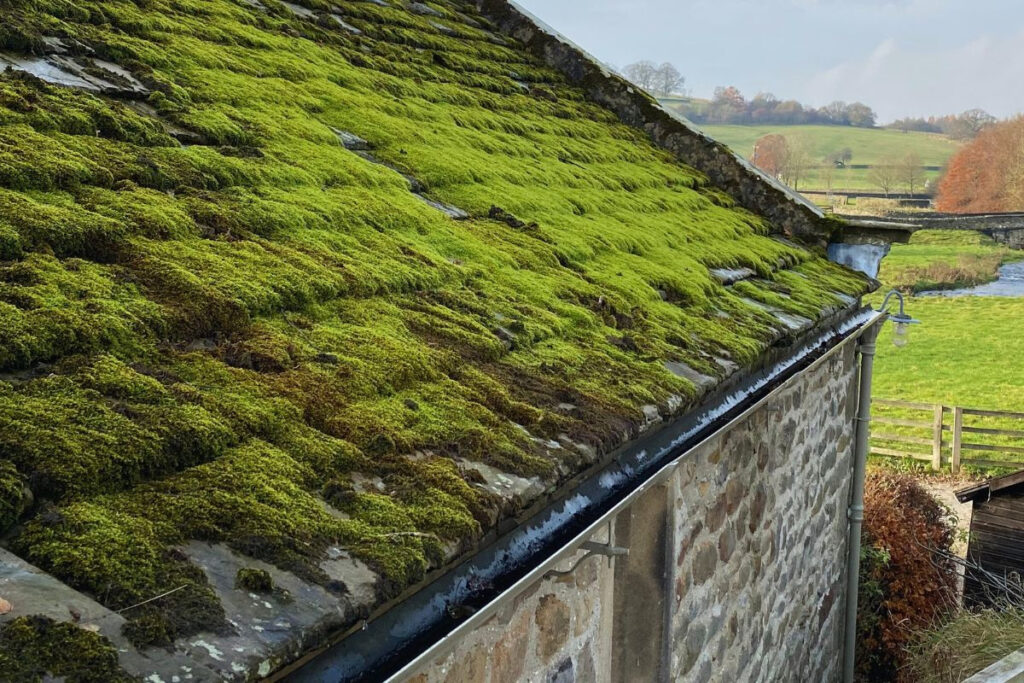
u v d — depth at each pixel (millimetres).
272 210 2791
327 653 1531
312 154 3418
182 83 3434
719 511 4438
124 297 2008
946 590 9500
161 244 2305
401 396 2223
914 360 26578
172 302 2086
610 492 2498
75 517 1412
